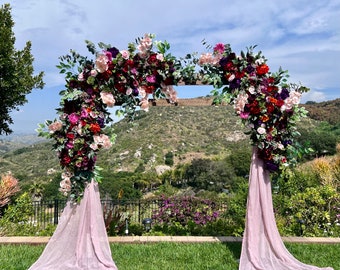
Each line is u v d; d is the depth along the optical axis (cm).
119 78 491
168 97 513
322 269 491
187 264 528
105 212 778
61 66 480
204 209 846
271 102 493
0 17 1277
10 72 1218
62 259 483
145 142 5006
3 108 1295
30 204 922
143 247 613
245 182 941
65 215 493
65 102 484
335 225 782
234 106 503
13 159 5281
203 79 512
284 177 556
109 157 4678
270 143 492
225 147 4638
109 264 481
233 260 547
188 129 5456
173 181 3438
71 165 484
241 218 820
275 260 496
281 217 827
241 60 500
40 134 478
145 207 859
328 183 1002
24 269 498
